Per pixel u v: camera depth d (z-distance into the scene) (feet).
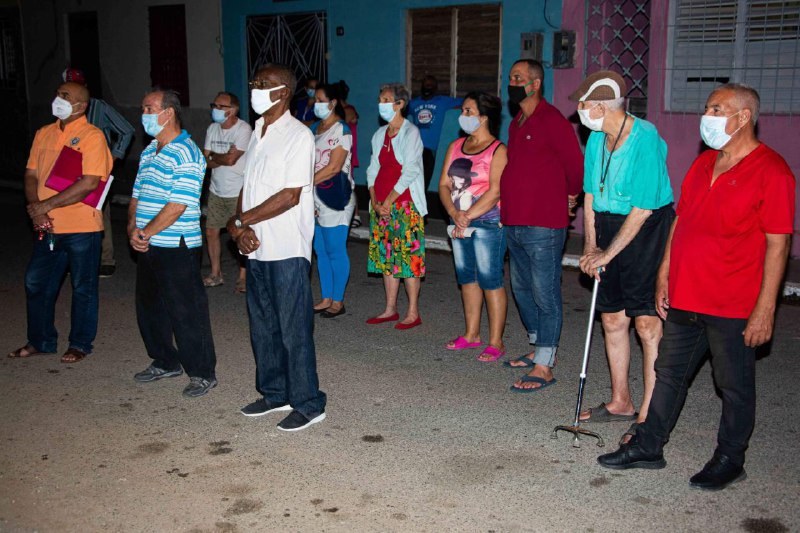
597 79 13.61
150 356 17.70
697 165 12.69
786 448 14.32
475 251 18.53
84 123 17.98
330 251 22.40
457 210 18.39
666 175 13.96
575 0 29.63
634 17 29.40
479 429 15.25
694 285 12.41
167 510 12.41
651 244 13.93
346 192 21.95
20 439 14.89
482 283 18.65
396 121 20.31
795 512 12.18
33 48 53.26
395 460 13.99
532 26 30.86
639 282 14.14
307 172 14.37
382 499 12.69
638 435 13.66
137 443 14.73
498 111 18.02
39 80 53.42
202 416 15.92
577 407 14.75
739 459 12.92
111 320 22.54
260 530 11.86
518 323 22.09
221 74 42.16
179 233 16.11
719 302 12.23
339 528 11.88
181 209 15.92
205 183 40.60
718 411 15.93
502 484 13.14
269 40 40.06
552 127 16.17
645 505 12.44
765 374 17.98
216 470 13.67
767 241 11.72
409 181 20.26
